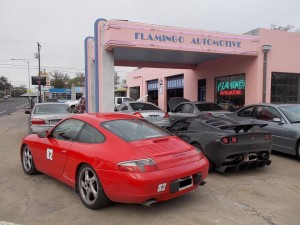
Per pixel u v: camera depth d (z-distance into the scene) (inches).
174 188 161.5
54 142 211.9
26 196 197.8
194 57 625.9
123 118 205.5
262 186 216.8
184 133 275.0
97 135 184.5
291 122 309.1
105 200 169.9
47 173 222.5
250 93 557.6
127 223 157.0
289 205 180.2
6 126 691.4
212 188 212.4
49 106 448.5
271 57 546.0
